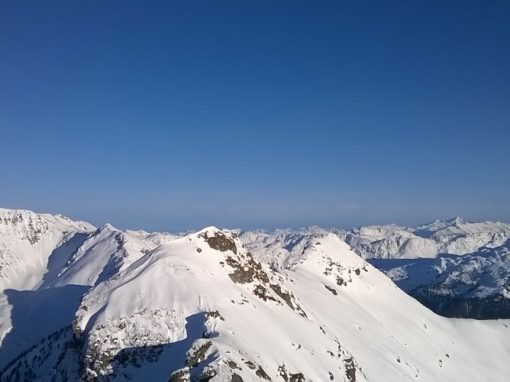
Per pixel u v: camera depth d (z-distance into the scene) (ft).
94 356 334.65
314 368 366.84
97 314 378.12
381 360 537.65
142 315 356.79
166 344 334.24
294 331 408.05
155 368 319.47
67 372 398.62
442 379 601.21
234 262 458.50
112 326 350.64
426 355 645.92
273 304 445.78
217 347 270.87
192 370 257.34
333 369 390.83
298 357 365.20
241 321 361.51
